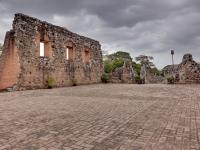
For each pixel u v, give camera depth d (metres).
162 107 7.44
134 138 4.13
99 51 28.23
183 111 6.68
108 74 28.30
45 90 15.41
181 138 4.12
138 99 9.63
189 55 21.25
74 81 21.91
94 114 6.36
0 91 15.12
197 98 9.72
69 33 21.72
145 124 5.16
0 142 3.91
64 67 20.70
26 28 16.47
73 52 22.36
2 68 15.53
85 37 24.95
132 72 27.27
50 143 3.86
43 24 18.19
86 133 4.46
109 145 3.77
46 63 18.28
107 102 8.77
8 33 15.96
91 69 25.75
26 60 16.28
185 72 21.22
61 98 10.22
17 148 3.61
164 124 5.14
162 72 34.72
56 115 6.21
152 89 15.08
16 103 8.59
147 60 55.78
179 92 12.52
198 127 4.86
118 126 5.00
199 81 20.53
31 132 4.52
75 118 5.83
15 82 15.34
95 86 19.88
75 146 3.72
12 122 5.38
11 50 15.73
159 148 3.61
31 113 6.50
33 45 17.06
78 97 10.62
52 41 19.14
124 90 14.59
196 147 3.65
